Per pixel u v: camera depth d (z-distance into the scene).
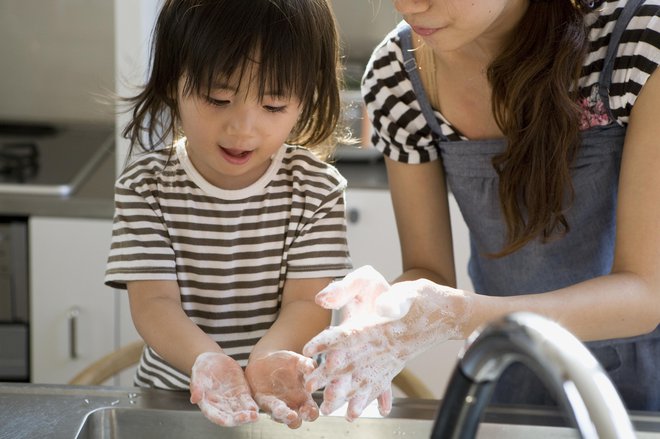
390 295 1.06
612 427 0.59
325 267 1.34
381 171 2.70
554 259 1.36
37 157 2.79
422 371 2.58
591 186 1.31
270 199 1.36
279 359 1.12
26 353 2.55
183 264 1.34
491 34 1.25
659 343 1.36
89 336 2.53
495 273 1.42
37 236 2.49
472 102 1.33
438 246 1.42
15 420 1.10
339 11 3.05
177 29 1.22
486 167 1.35
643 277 1.16
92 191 2.52
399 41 1.36
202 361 1.10
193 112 1.21
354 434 1.13
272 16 1.19
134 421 1.13
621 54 1.21
